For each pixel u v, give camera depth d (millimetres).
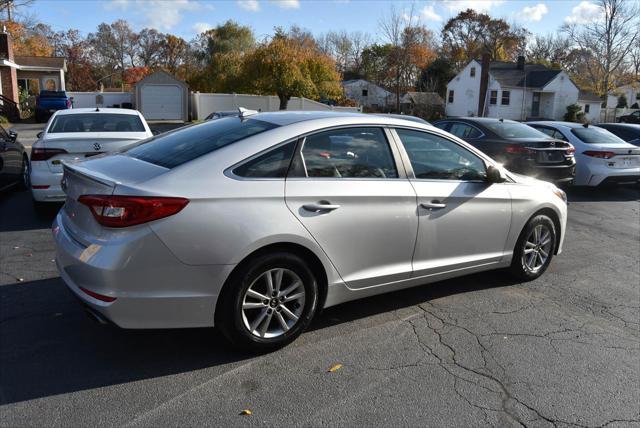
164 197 3068
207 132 3936
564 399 3141
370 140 3961
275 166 3482
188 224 3107
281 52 36688
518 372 3434
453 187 4312
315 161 3652
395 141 4082
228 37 60406
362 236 3783
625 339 3971
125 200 3031
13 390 3053
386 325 4082
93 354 3504
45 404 2924
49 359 3422
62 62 40344
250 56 38000
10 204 8164
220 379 3234
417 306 4484
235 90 40000
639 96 62688
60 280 4828
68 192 3600
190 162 3320
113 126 7582
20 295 4465
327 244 3617
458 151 4469
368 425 2826
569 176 9414
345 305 4453
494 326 4129
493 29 74938
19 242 6059
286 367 3400
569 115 46906
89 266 3070
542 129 11500
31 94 40188
